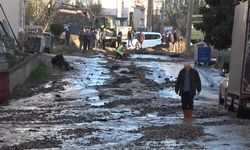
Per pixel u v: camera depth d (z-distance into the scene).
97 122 19.42
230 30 36.00
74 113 21.67
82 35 62.31
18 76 29.62
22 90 28.64
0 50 28.50
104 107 23.66
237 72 22.27
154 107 23.83
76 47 65.38
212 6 38.12
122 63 48.81
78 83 33.53
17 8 47.97
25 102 25.16
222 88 25.97
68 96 27.48
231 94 23.28
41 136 16.28
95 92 29.31
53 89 30.41
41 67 38.66
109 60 51.03
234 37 23.64
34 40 47.75
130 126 18.50
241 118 21.39
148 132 16.98
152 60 54.81
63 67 40.59
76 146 14.67
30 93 28.30
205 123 19.44
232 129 18.03
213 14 37.25
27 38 47.81
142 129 17.70
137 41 73.50
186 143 15.14
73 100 26.03
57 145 14.80
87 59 50.50
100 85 32.62
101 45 67.88
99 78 36.66
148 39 76.69
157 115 21.58
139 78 37.00
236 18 23.62
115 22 85.56
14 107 23.36
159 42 76.94
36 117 20.41
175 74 41.03
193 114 22.05
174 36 75.38
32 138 15.92
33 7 76.69
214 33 37.09
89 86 32.06
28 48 45.47
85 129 17.62
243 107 21.28
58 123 19.03
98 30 71.56
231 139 15.98
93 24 80.56
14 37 42.06
